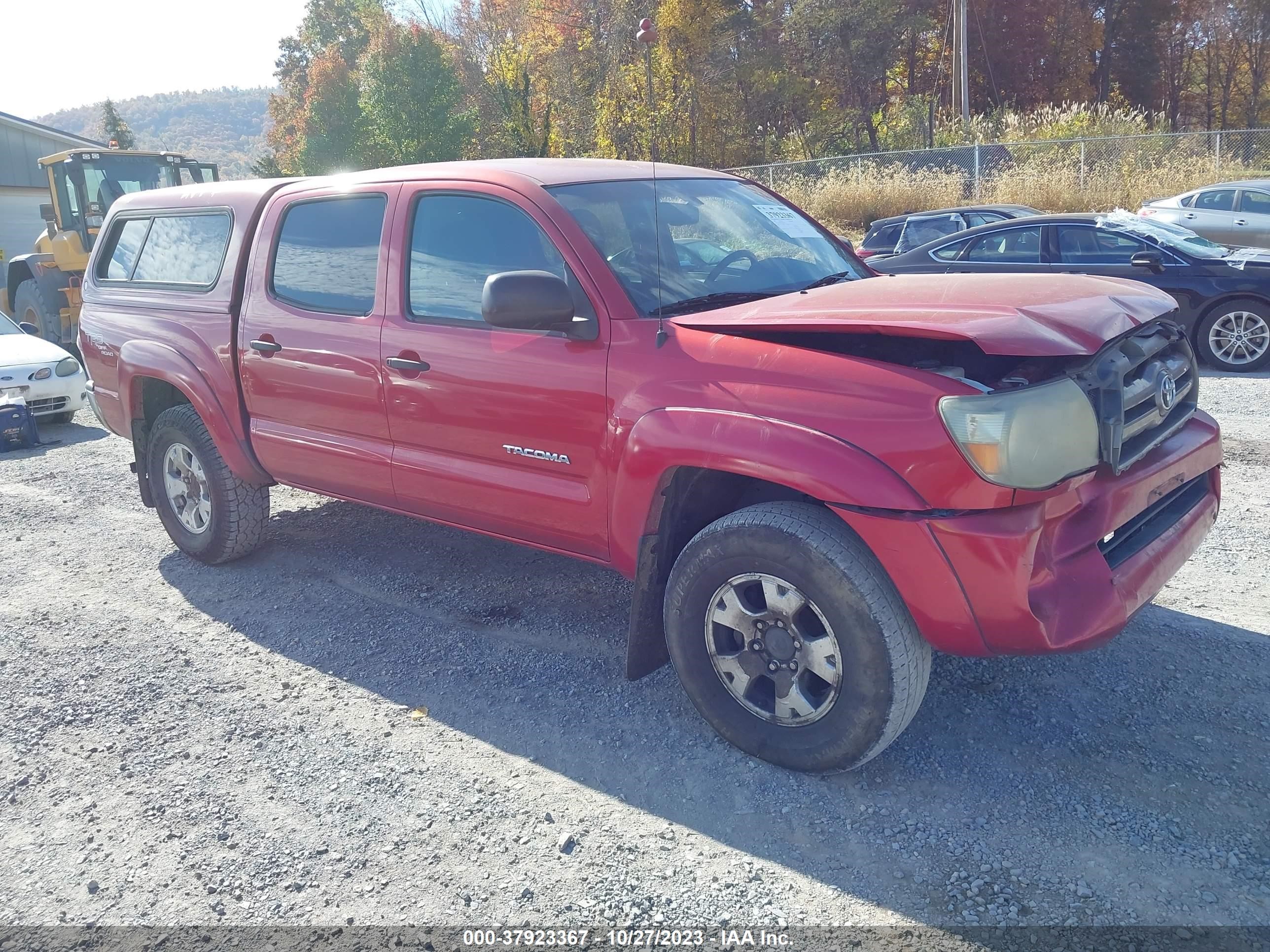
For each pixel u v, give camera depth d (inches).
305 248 172.7
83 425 382.9
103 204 507.5
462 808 117.7
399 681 151.4
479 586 188.2
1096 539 112.7
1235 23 2146.9
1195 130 2293.3
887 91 2154.3
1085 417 108.7
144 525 239.3
